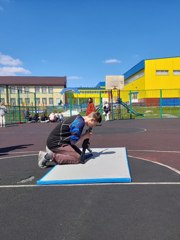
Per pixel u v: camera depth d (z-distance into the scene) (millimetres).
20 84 69562
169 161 6543
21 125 22422
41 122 26359
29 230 3152
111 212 3557
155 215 3428
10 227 3240
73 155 5988
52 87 69938
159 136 11812
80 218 3412
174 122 20766
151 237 2906
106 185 4656
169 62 50156
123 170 5387
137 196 4098
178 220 3279
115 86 29562
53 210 3688
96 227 3168
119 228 3121
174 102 45250
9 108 25969
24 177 5355
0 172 5816
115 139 11023
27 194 4348
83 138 6219
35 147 9484
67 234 3033
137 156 7277
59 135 5957
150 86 50094
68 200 4027
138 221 3277
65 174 5207
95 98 60625
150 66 50125
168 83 50250
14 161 6977
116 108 30234
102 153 7250
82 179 4824
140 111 34656
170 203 3803
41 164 5996
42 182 4824
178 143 9594
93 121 6027
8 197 4242
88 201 3957
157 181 4832
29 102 37469
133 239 2879
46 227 3211
